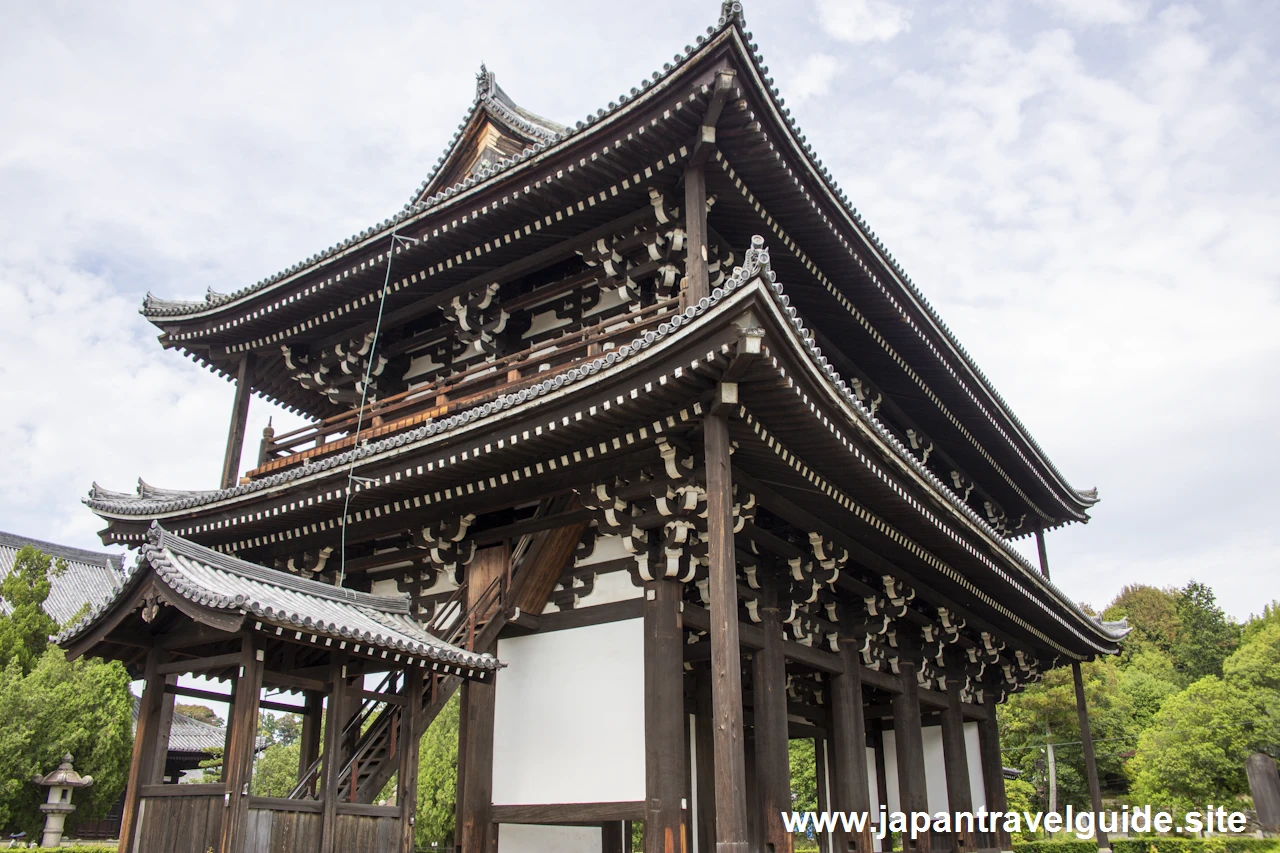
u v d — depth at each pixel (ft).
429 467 48.49
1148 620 276.82
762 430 43.16
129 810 38.58
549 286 61.00
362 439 62.64
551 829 53.16
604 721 47.03
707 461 40.68
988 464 92.07
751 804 71.41
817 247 59.31
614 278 56.85
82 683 89.81
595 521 48.16
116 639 40.27
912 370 75.92
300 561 60.95
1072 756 172.24
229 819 34.65
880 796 78.59
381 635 40.65
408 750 43.06
